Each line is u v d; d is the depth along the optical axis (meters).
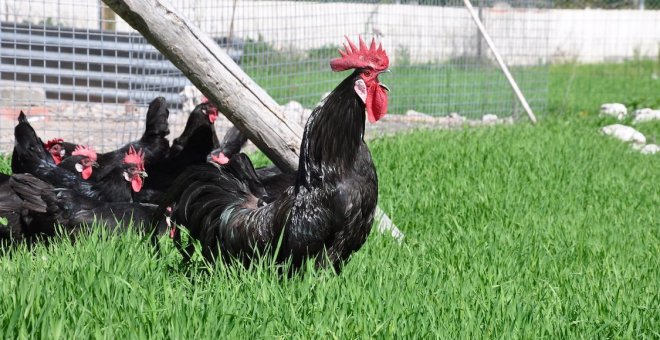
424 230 7.23
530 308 4.95
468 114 16.20
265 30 14.69
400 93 16.34
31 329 4.09
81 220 6.38
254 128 6.23
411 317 4.66
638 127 16.16
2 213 6.46
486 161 10.55
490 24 16.86
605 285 5.69
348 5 16.53
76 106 13.47
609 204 8.87
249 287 4.81
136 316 4.28
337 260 5.21
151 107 8.66
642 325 4.99
